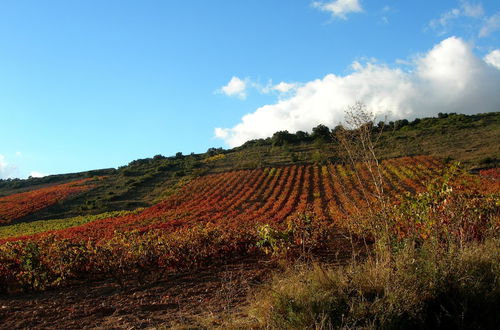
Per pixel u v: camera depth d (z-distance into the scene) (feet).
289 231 38.37
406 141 195.31
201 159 262.47
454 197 24.86
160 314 22.84
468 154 154.71
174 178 199.62
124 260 34.35
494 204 29.99
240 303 22.76
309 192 136.15
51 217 158.20
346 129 17.99
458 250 18.04
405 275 15.89
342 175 133.08
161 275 35.83
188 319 19.95
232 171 193.98
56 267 35.73
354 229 27.73
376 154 18.25
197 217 111.96
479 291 15.61
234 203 132.46
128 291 31.53
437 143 185.16
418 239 22.48
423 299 15.23
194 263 39.29
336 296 15.80
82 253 37.22
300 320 14.33
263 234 38.45
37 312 25.59
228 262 41.22
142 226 100.68
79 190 199.52
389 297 14.99
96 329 20.40
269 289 16.99
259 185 160.86
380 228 19.65
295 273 19.38
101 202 170.09
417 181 124.67
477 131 200.34
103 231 93.81
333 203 108.37
